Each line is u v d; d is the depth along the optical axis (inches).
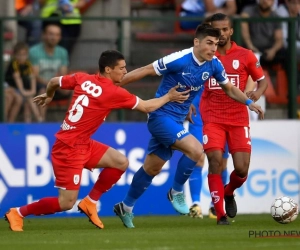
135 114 1648.6
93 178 1528.1
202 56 1155.3
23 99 1584.6
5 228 1241.4
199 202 1456.7
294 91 1678.2
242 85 1277.1
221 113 1255.5
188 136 1184.8
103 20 1600.6
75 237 1048.2
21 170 1505.9
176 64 1165.1
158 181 1562.5
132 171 1551.4
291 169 1617.9
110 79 1152.2
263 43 1658.5
